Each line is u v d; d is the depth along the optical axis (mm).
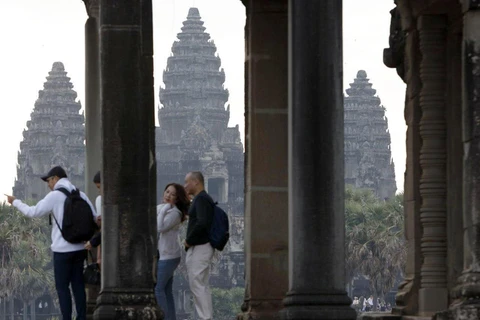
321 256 18812
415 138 24078
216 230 23328
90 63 24250
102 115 20172
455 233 23453
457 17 23344
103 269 19953
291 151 19109
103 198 20031
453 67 23609
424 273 23719
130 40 20219
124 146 20078
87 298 22938
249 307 22281
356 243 172375
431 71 23797
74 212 22156
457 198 23516
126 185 20000
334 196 18891
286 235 22391
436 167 23766
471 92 17922
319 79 19000
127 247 19891
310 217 18859
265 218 22406
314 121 18953
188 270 23375
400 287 24297
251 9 22547
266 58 22516
